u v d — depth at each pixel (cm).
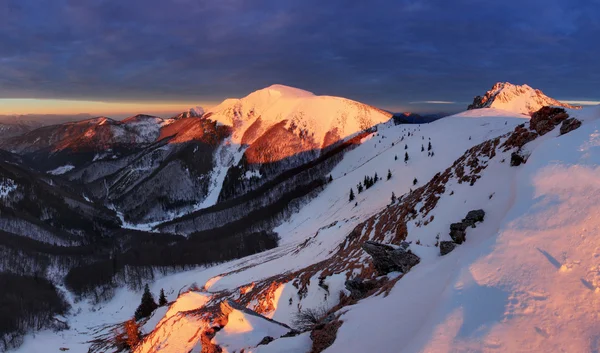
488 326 1111
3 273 15425
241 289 6112
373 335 1460
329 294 3100
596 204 1575
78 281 15888
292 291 3656
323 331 1736
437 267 1945
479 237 2181
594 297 1137
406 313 1515
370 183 19025
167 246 19062
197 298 6122
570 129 2870
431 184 4731
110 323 13100
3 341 11438
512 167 3161
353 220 9612
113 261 17250
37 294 14525
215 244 18625
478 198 3136
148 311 10888
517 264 1382
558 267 1312
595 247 1342
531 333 1061
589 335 1012
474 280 1363
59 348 11275
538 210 1734
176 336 3522
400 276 2195
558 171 2011
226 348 2234
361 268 3139
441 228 3219
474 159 4025
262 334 2331
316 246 8938
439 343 1090
